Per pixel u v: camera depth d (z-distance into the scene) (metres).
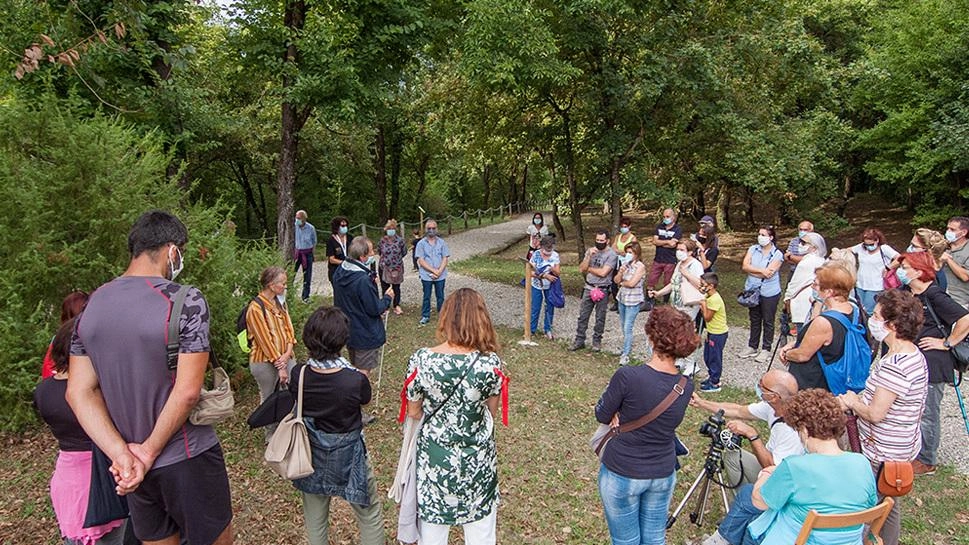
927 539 4.34
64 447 3.19
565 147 16.38
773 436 3.93
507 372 8.12
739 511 3.75
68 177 6.13
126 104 9.88
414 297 13.55
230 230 7.91
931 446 5.19
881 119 19.53
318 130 24.12
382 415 6.54
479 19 11.03
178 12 10.16
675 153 15.86
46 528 4.34
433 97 17.27
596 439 3.56
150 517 2.53
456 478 3.14
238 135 20.88
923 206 19.47
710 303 7.38
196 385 2.33
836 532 2.79
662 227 11.58
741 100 14.02
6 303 5.81
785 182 14.17
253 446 5.76
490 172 45.97
